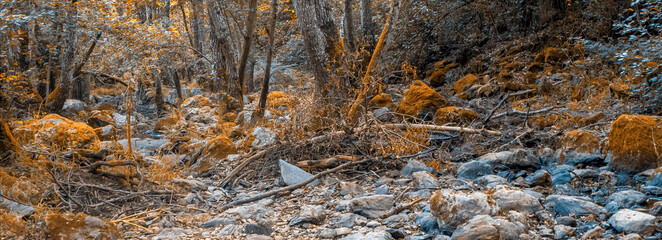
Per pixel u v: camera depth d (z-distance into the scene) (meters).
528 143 5.95
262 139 6.88
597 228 3.40
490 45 14.10
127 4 13.38
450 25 15.57
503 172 5.07
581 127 6.07
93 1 11.55
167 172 5.73
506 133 6.14
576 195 4.25
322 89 7.16
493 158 5.29
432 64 15.00
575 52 10.72
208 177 6.19
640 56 6.94
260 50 23.00
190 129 8.96
